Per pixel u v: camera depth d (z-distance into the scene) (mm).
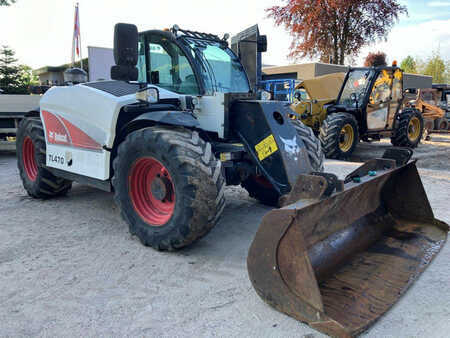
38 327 2096
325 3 19203
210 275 2719
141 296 2426
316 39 20516
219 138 3535
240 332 2051
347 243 2797
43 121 4344
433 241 3143
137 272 2762
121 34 3166
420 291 2482
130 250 3162
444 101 16859
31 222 3891
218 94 3416
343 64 20984
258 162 3299
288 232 2021
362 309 2143
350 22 20172
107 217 4059
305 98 10227
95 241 3365
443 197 4777
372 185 3014
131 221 3254
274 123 3246
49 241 3363
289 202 2357
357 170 3158
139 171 3240
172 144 2826
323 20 19656
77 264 2893
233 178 3768
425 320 2164
